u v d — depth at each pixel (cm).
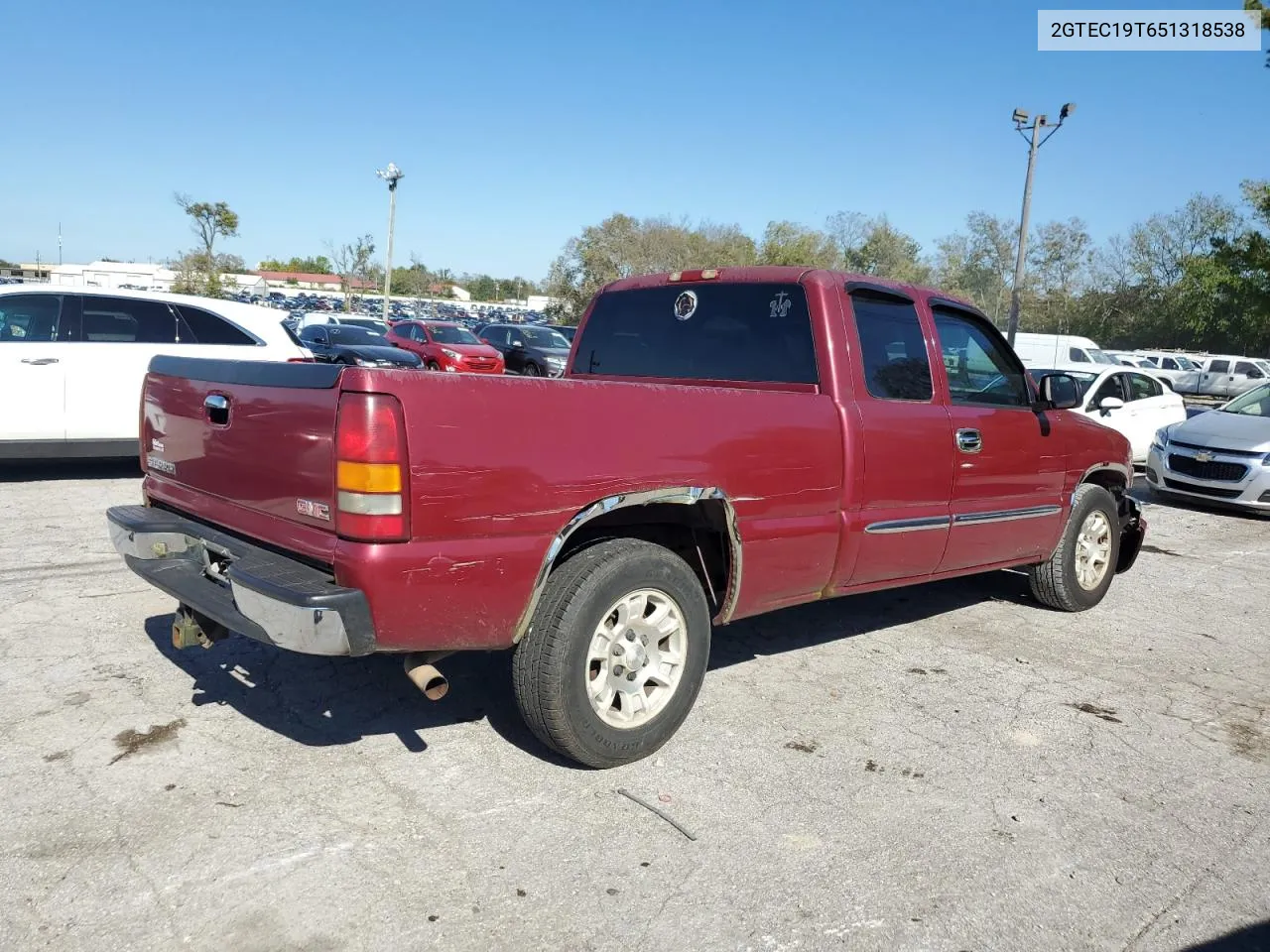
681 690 365
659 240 5319
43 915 256
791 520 400
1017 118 2709
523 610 320
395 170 3588
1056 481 555
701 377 469
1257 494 988
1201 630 585
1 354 810
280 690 411
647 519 372
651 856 299
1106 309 5828
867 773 364
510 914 266
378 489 285
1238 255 2609
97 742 355
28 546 627
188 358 384
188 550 372
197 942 248
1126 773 377
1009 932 271
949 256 6025
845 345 428
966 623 571
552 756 362
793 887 286
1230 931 277
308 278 10625
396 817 313
